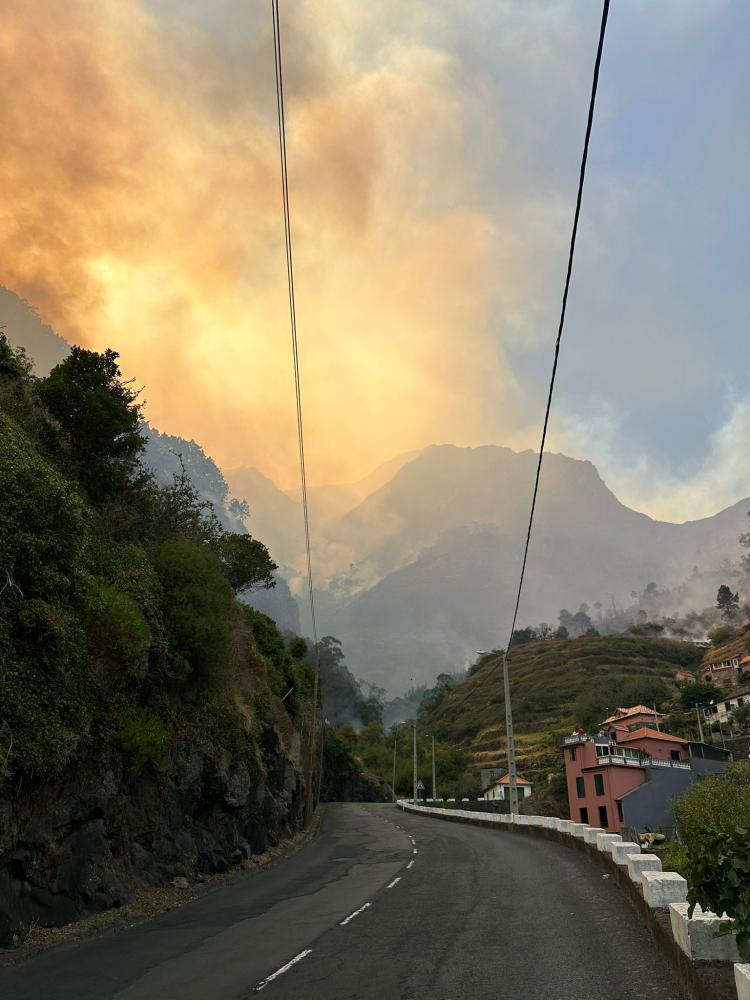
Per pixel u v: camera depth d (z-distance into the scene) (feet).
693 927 20.52
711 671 405.80
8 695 38.29
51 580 43.55
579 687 442.91
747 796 50.49
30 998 25.22
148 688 57.88
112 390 77.87
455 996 23.48
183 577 67.77
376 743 493.77
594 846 60.44
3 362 68.80
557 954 28.50
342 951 31.45
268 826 86.43
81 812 42.83
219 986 26.22
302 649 207.21
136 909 44.62
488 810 228.02
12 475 43.78
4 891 35.24
